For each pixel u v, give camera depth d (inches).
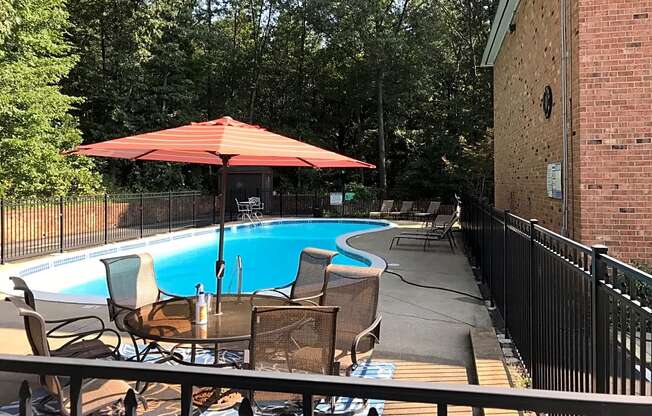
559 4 301.1
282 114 1166.3
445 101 1091.9
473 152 876.6
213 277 483.8
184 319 168.4
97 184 712.4
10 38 595.8
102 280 446.9
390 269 400.2
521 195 450.0
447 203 1034.1
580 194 257.9
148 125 951.0
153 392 156.1
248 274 499.5
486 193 884.6
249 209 914.1
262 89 1176.8
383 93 1073.5
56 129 674.2
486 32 1069.8
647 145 249.6
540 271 157.2
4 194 569.9
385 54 994.7
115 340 217.6
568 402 43.9
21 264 414.0
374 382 48.3
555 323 137.1
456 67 1130.0
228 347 177.3
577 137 262.2
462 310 270.7
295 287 215.3
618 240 252.7
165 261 561.0
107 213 567.2
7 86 574.9
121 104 930.1
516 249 203.9
